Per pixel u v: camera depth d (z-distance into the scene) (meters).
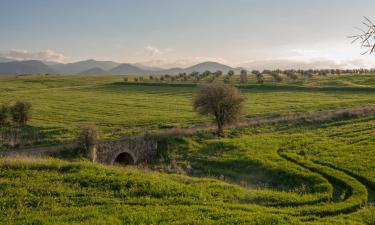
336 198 28.88
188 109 91.75
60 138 56.78
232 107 59.06
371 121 62.41
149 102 106.25
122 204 22.55
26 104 64.44
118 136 58.12
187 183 28.44
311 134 56.19
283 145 50.69
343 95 110.12
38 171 27.47
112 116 81.62
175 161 47.59
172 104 101.62
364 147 45.91
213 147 51.28
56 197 22.95
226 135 58.53
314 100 100.38
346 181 32.81
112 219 19.92
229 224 20.06
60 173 27.44
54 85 166.25
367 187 32.31
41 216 20.20
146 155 50.88
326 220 22.45
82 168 28.62
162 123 71.38
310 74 182.88
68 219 19.89
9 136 56.41
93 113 86.06
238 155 46.16
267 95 115.56
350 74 196.25
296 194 28.30
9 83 168.25
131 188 25.11
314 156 43.34
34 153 44.50
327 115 68.31
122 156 50.66
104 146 46.75
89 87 151.88
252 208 23.33
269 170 39.28
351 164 38.62
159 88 144.12
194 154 49.19
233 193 26.67
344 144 48.66
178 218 20.58
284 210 23.75
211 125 67.19
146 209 21.67
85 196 23.47
